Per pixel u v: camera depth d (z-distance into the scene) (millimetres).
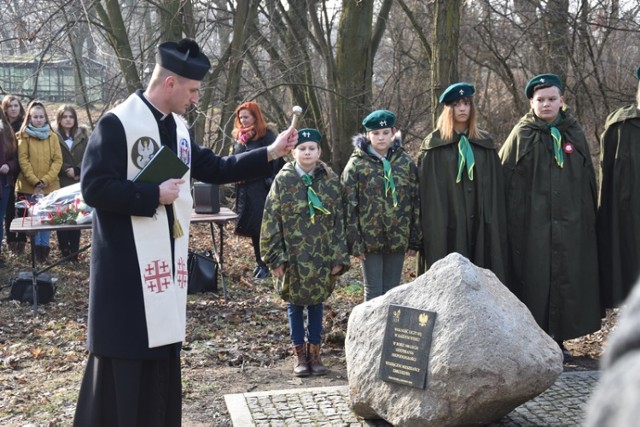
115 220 3627
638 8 13125
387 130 5773
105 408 3699
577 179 5770
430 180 5770
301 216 5559
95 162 3547
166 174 3625
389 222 5738
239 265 9695
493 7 13484
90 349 3662
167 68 3662
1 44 13359
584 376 5324
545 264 5750
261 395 5082
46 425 4848
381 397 4434
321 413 4781
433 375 4211
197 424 4848
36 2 12641
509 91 14188
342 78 13781
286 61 14133
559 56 13047
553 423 4535
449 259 4445
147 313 3615
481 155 5746
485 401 4129
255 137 8547
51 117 15227
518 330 4242
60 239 9711
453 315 4242
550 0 12906
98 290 3633
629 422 831
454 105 5727
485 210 5727
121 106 3672
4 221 9898
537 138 5801
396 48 15367
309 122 14492
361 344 4613
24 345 6625
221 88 13656
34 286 7609
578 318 5785
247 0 12531
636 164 5695
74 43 13664
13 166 9180
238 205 8789
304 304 5613
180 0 12227
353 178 5781
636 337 876
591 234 5820
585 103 13414
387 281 5910
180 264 3771
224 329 7012
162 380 3762
